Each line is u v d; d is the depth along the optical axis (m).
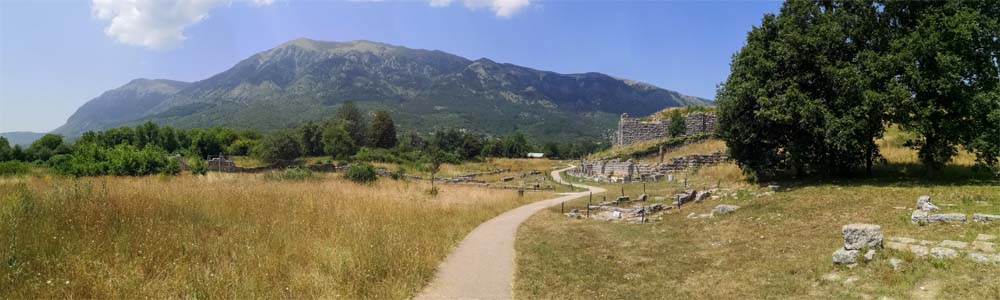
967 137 19.50
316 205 15.29
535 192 32.53
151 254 8.52
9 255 7.79
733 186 25.36
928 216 11.88
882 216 13.29
